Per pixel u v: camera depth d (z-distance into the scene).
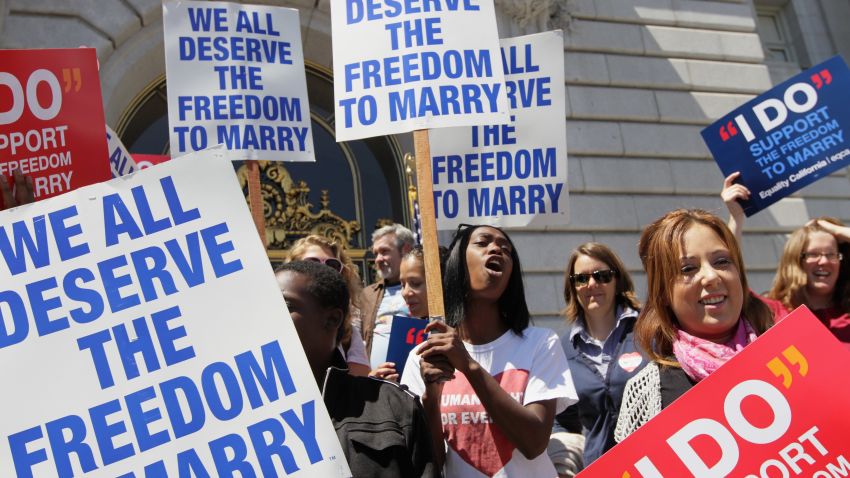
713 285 2.70
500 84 3.66
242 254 2.43
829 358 2.30
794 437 2.25
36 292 2.38
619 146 10.01
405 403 2.73
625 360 4.14
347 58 3.71
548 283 9.19
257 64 4.51
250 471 2.27
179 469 2.27
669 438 2.27
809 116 5.14
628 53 10.45
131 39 8.58
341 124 3.65
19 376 2.30
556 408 3.36
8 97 3.37
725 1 11.20
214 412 2.31
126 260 2.41
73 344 2.34
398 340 4.07
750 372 2.30
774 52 13.10
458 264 3.59
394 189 9.70
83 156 3.42
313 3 9.30
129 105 8.84
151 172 2.48
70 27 8.18
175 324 2.37
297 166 9.46
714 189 10.30
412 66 3.65
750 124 5.21
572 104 9.97
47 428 2.27
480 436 3.23
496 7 9.74
